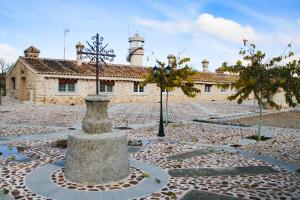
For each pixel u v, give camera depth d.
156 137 13.42
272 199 6.36
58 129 14.88
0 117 19.16
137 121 18.83
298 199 6.37
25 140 11.99
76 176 7.02
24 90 32.38
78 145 6.98
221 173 8.12
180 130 15.48
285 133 15.09
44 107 26.88
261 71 12.55
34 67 30.28
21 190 6.60
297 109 30.44
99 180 6.97
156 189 6.79
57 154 9.77
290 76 12.39
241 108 31.36
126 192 6.55
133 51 46.69
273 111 28.34
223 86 13.30
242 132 15.17
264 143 12.40
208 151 10.67
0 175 7.58
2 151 10.12
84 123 7.44
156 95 38.72
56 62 33.84
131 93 36.38
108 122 7.51
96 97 7.36
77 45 34.97
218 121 19.42
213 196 6.46
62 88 31.31
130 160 9.20
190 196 6.43
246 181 7.48
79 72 32.22
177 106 31.78
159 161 9.24
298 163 9.27
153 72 16.14
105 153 7.00
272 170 8.47
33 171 7.88
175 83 17.30
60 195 6.33
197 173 8.08
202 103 38.16
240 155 10.19
